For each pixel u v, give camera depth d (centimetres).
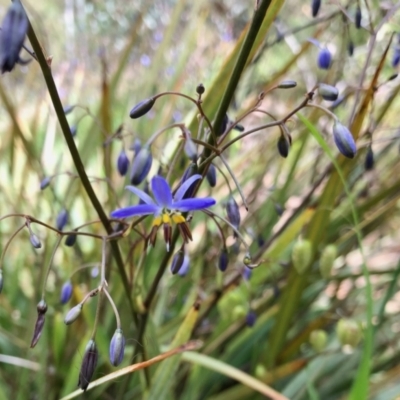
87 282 19
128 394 17
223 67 14
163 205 9
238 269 17
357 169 20
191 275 20
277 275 20
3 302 21
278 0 12
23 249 22
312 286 21
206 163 10
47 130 24
